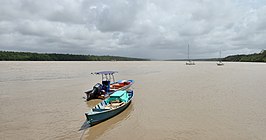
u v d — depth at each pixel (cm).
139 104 2164
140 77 5006
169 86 3422
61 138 1350
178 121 1627
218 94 2677
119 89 2762
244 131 1420
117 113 1798
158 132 1420
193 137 1334
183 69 8388
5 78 4466
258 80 4197
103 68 8512
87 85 3584
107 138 1348
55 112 1911
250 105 2091
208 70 7600
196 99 2384
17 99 2445
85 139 1335
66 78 4650
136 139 1323
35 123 1617
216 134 1376
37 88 3238
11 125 1574
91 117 1523
